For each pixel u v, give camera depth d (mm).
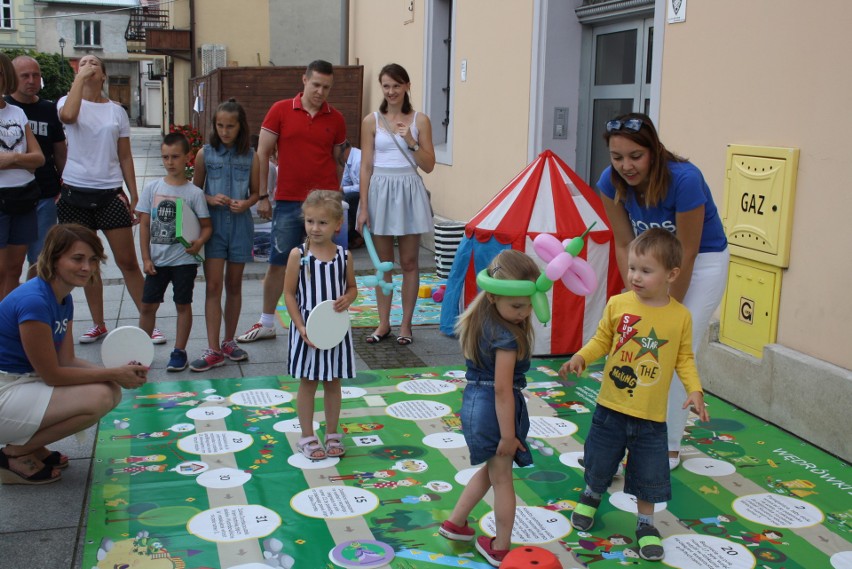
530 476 3807
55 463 3775
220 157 5305
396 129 5910
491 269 2967
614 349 3207
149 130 46000
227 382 5043
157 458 3910
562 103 7469
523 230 5598
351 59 14508
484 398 3023
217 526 3260
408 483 3686
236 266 5422
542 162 5898
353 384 5082
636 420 3154
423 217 5930
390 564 3012
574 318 5609
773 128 4488
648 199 3459
